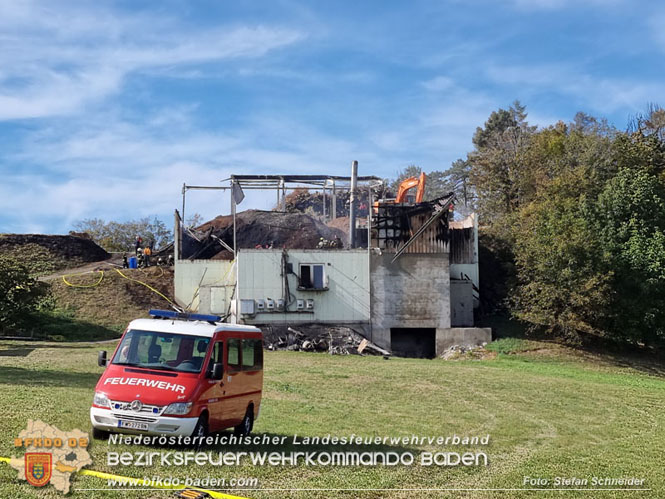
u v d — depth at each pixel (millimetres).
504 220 56562
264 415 17172
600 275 41000
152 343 12391
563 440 16328
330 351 38438
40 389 17078
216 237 50750
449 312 41781
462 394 24297
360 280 41469
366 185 53500
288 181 51750
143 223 87562
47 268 54969
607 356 41031
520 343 41438
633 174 47562
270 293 40594
